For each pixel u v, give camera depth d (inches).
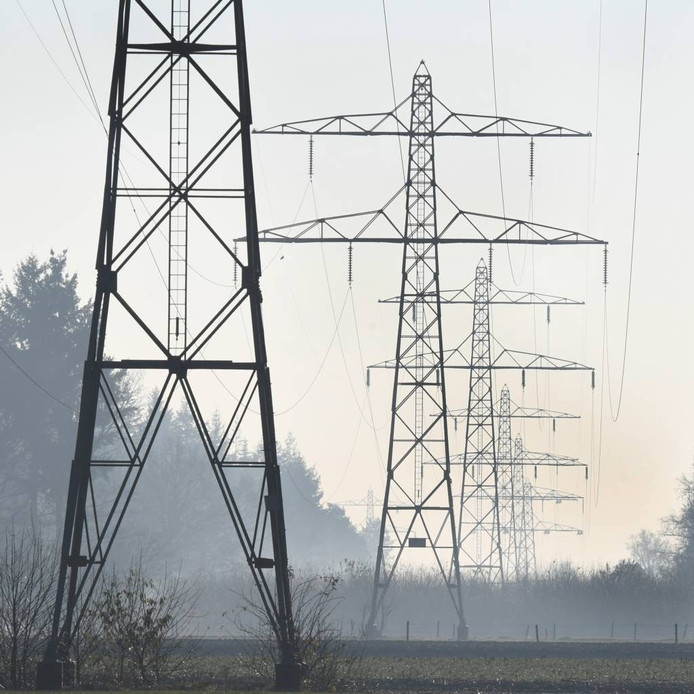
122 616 5787.4
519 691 6338.6
